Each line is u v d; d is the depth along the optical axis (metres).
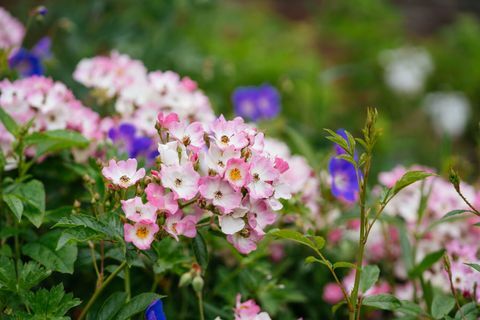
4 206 0.91
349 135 0.79
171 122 0.79
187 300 0.93
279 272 1.01
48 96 0.95
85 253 0.87
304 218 0.98
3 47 1.10
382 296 0.81
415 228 1.02
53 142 0.91
